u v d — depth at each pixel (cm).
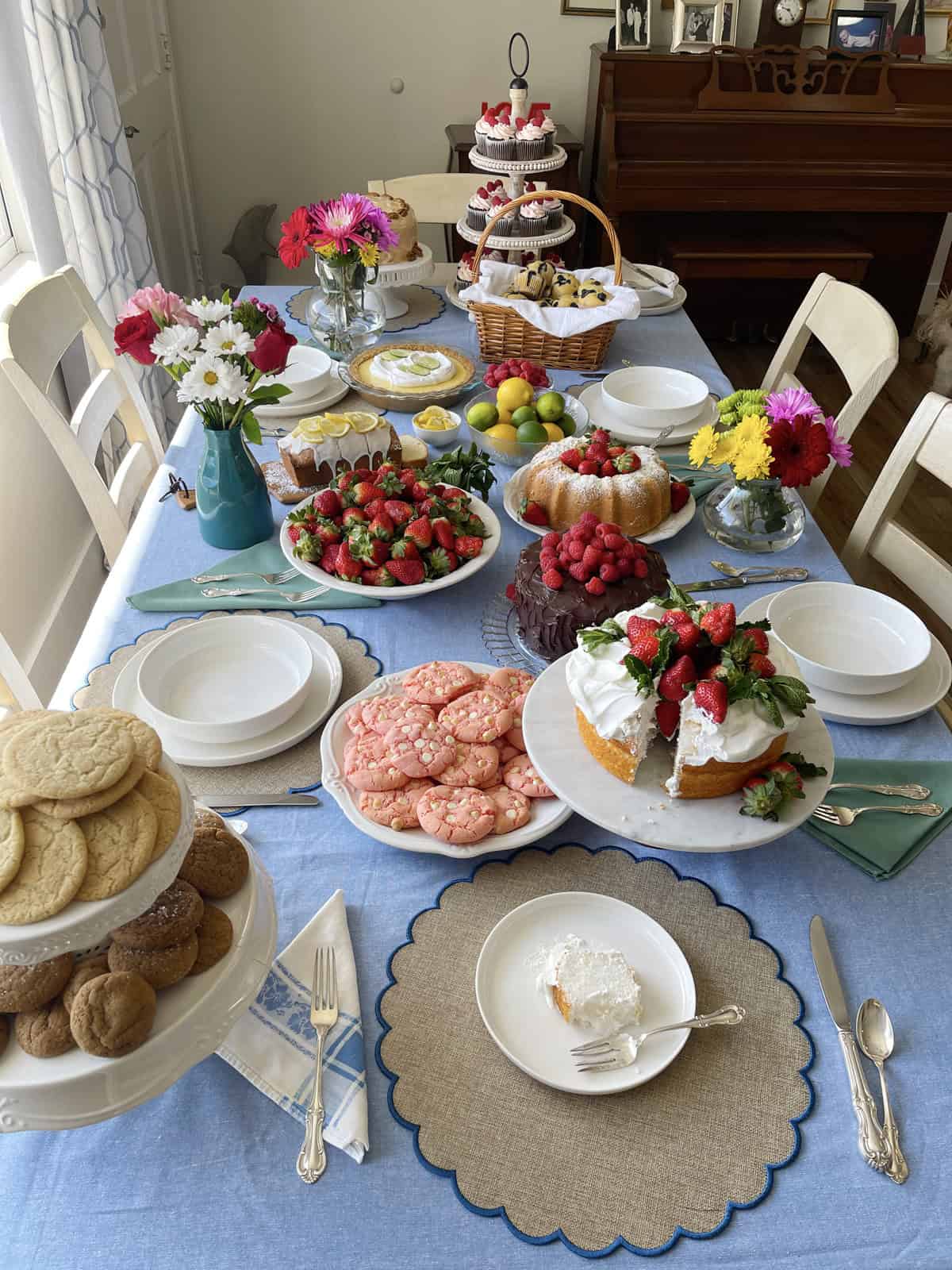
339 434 166
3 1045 72
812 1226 77
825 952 97
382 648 136
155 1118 83
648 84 367
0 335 159
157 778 75
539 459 161
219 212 419
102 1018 70
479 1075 87
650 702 99
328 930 97
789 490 164
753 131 373
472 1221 77
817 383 417
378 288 227
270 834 109
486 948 95
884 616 136
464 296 200
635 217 400
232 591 145
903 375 424
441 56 389
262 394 146
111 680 128
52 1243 75
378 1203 78
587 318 194
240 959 79
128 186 273
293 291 244
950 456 153
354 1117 82
